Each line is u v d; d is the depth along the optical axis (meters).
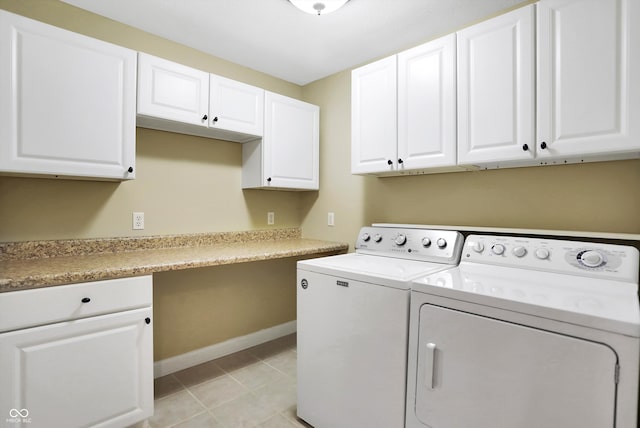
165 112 1.95
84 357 1.42
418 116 1.89
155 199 2.22
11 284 1.27
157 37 2.20
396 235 2.01
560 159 1.58
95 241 1.96
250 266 2.72
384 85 2.06
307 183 2.75
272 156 2.51
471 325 1.20
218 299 2.53
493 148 1.62
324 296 1.66
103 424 1.48
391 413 1.40
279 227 2.95
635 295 1.16
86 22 1.92
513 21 1.55
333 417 1.61
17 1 1.73
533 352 1.07
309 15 1.96
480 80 1.66
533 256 1.49
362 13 1.94
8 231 1.72
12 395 1.27
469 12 1.93
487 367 1.16
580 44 1.38
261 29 2.12
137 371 1.57
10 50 1.46
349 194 2.71
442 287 1.27
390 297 1.41
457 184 2.11
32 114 1.52
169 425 1.71
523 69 1.52
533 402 1.07
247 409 1.85
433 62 1.83
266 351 2.63
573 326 1.01
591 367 0.98
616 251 1.33
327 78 2.87
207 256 1.92
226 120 2.23
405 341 1.37
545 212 1.76
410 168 1.94
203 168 2.45
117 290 1.51
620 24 1.29
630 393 0.92
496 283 1.33
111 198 2.04
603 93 1.33
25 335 1.29
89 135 1.68
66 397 1.38
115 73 1.76
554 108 1.44
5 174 1.62
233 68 2.60
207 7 1.88
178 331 2.32
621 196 1.55
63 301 1.38
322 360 1.66
